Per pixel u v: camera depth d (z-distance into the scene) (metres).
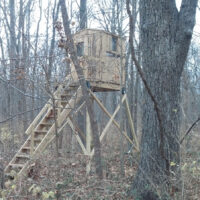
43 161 7.15
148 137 5.66
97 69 8.71
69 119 8.42
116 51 9.39
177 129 5.55
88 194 5.79
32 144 7.56
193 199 4.76
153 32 5.61
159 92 5.54
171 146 5.37
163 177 5.18
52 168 6.98
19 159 7.70
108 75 9.09
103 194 5.86
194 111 10.04
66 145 10.34
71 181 6.50
